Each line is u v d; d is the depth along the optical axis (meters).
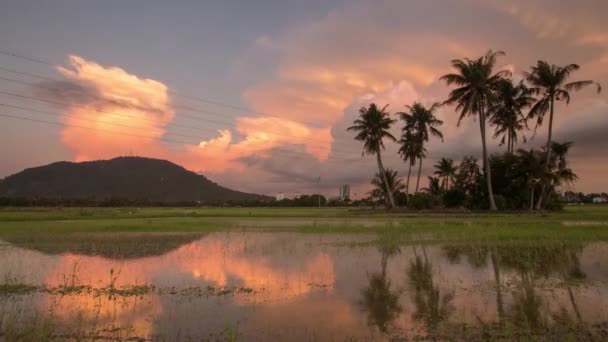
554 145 58.03
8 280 12.51
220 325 8.34
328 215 55.12
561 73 47.41
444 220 38.25
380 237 24.02
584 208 72.75
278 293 10.89
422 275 13.10
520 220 36.59
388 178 75.69
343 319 8.68
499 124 57.69
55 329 8.18
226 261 16.02
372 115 65.75
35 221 40.94
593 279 12.30
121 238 24.69
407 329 8.05
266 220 43.97
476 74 48.47
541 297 10.30
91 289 11.40
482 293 10.77
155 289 11.39
